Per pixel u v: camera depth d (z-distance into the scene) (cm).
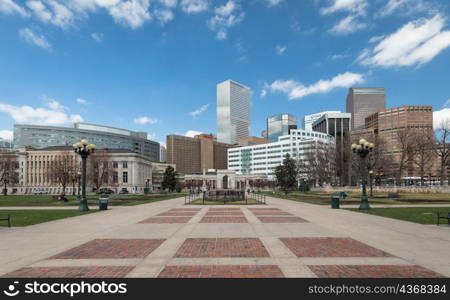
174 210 2323
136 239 1072
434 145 6519
